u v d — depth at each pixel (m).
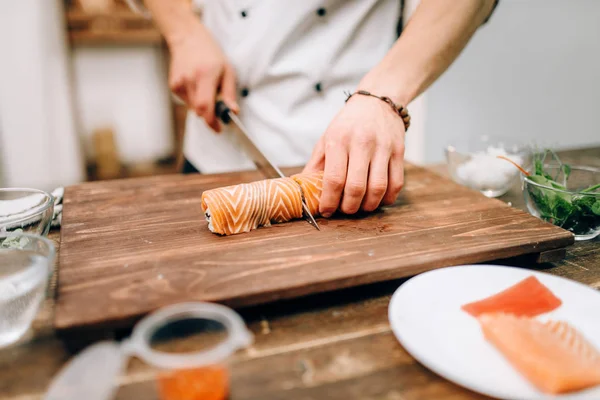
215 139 2.34
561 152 2.46
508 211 1.54
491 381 0.84
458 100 3.55
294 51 2.09
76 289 1.08
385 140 1.48
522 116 3.73
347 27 2.02
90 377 0.81
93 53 4.84
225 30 2.20
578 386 0.79
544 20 3.44
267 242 1.34
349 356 0.96
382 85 1.63
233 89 2.13
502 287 1.13
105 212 1.57
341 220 1.50
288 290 1.10
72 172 4.55
